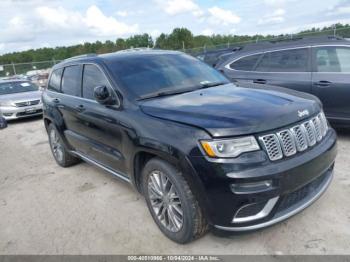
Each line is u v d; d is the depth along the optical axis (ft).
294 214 8.86
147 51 14.65
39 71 92.79
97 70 13.21
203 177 8.32
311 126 9.52
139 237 10.50
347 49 16.53
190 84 12.62
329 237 9.48
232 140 8.21
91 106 13.08
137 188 11.31
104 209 12.63
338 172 13.60
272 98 10.30
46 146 23.81
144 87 11.85
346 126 17.04
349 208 10.84
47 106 17.66
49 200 14.07
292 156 8.72
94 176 16.30
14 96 35.60
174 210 9.61
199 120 8.86
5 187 16.29
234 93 11.18
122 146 11.26
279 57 18.90
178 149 8.66
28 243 10.89
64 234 11.18
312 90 17.51
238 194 8.07
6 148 24.66
